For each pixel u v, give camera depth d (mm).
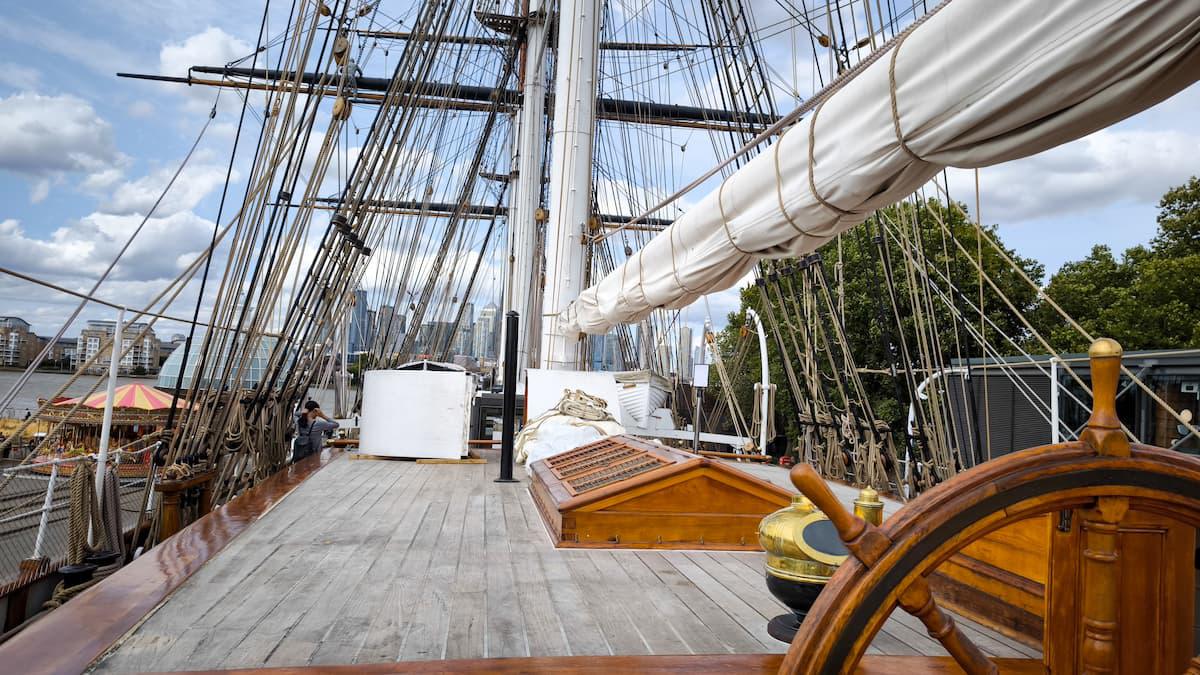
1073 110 1939
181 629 2664
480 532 4477
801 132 3072
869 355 20000
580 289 10164
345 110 7973
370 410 8055
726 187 3910
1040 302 20922
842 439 8133
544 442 7160
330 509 5086
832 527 2656
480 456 8500
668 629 2852
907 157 2510
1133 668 2035
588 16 10258
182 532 4195
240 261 7223
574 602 3164
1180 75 1744
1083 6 1796
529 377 9305
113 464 5828
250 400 7711
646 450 5043
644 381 11203
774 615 3041
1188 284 18094
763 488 4359
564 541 4152
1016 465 1863
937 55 2266
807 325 8742
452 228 20797
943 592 3195
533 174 20547
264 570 3506
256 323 7543
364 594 3178
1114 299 20812
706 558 4004
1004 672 2369
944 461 6141
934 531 1788
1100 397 1957
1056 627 2020
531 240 20406
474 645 2623
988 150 2238
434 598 3152
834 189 2885
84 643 2438
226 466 7441
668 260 5020
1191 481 1941
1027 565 2750
